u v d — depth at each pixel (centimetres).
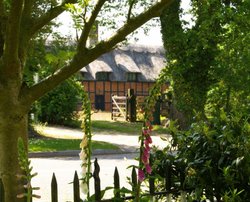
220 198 454
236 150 459
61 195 860
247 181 450
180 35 1661
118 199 388
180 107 1873
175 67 364
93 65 4588
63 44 1616
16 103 386
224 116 492
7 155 389
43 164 1316
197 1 1571
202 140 470
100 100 4591
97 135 2194
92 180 1002
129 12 393
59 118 2627
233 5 1546
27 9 418
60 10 426
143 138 353
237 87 1491
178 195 470
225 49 1520
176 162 464
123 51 4909
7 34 365
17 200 387
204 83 1717
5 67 378
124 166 1251
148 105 353
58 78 388
